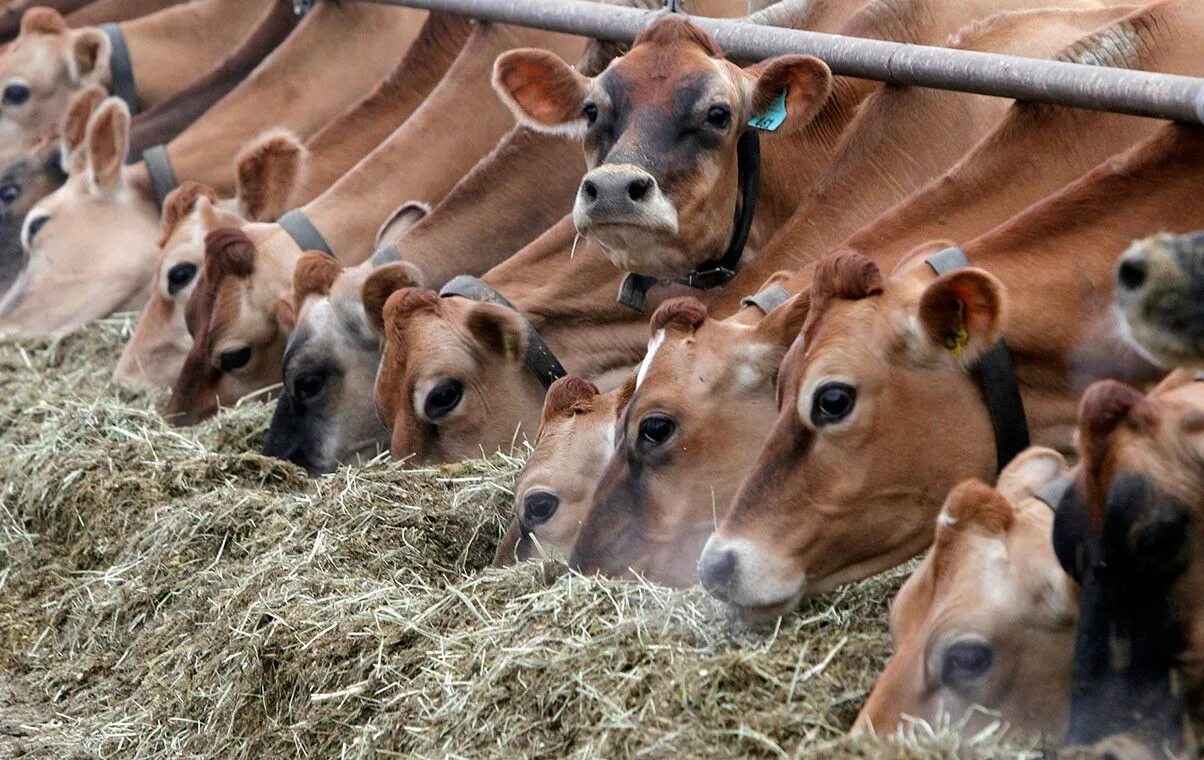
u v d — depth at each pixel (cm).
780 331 948
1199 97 927
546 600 909
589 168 1152
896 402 866
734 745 764
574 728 812
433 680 898
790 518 865
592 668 834
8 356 1759
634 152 1093
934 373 870
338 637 966
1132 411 707
